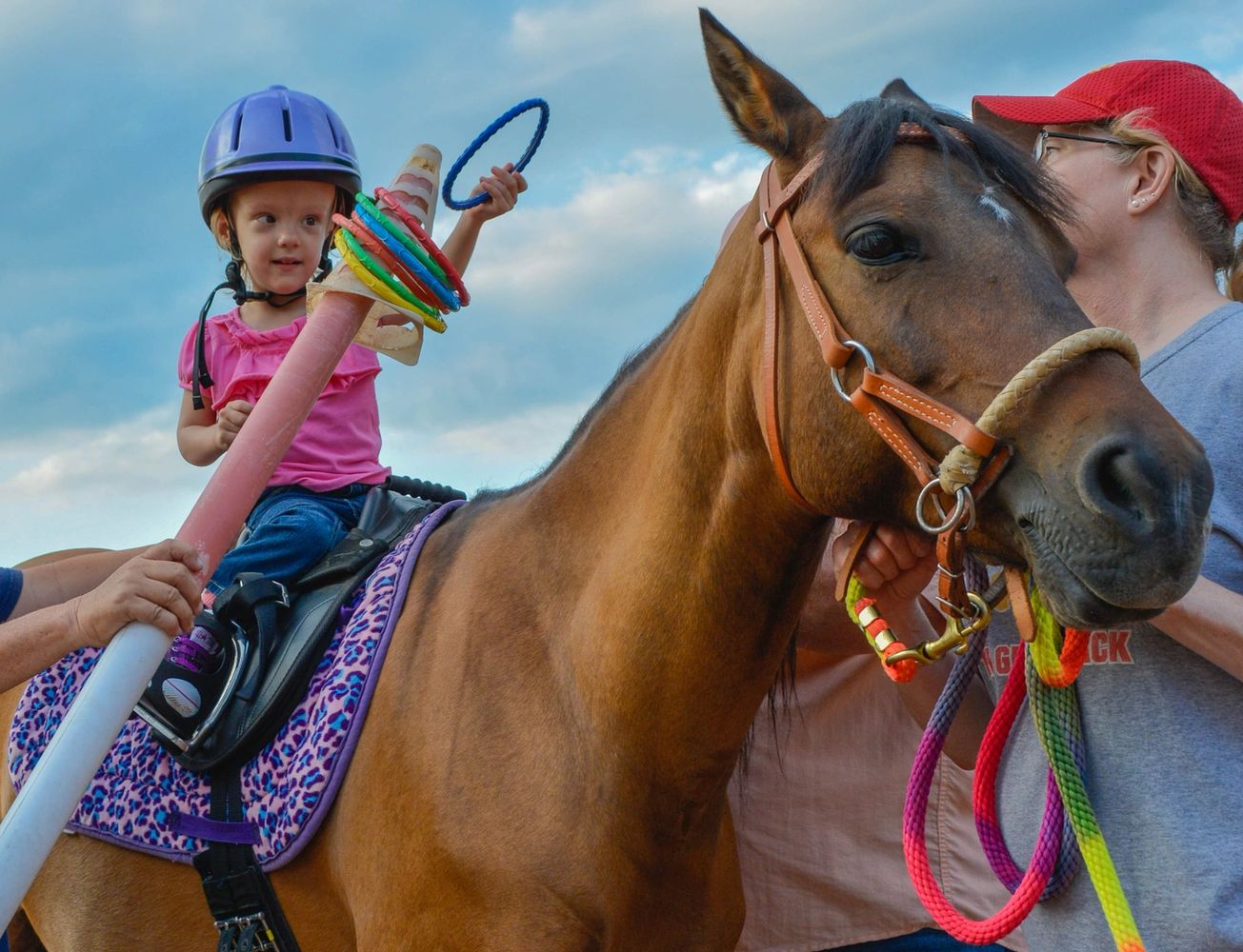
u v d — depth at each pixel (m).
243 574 1.85
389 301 1.68
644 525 1.51
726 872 1.66
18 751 1.92
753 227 1.46
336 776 1.65
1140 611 1.12
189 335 2.35
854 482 1.33
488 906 1.50
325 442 2.09
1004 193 1.30
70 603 1.55
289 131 2.25
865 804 2.04
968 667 1.49
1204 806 1.35
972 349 1.22
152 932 1.81
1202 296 1.55
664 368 1.58
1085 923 1.42
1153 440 1.10
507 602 1.63
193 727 1.77
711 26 1.45
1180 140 1.54
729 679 1.46
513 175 1.95
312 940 1.73
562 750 1.52
